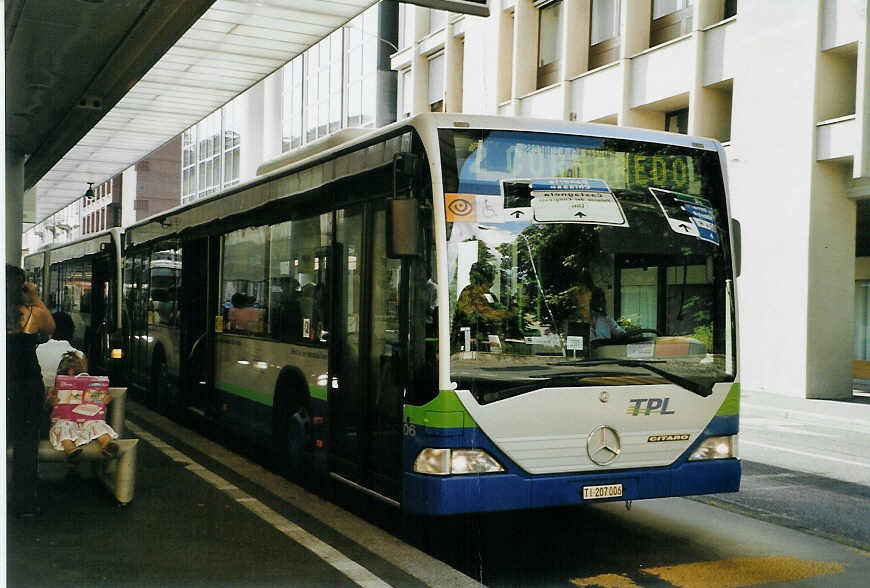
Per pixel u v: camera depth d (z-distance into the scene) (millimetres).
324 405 7867
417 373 6059
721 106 22797
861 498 8617
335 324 7703
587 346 6242
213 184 60312
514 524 7418
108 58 13781
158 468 8836
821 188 19828
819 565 6238
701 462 6527
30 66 14211
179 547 5996
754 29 21047
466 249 6059
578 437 6152
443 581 5359
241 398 10266
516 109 29172
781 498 8578
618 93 24828
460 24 32938
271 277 9414
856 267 25203
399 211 6004
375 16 38625
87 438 7043
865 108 18312
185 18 11688
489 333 6023
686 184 6754
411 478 6031
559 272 6246
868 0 18281
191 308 12477
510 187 6230
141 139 26672
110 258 17766
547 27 28688
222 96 21094
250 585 5199
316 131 45594
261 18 15305
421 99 35844
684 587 5723
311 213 8344
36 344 6840
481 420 5926
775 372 20531
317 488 8742
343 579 5336
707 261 6715
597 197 6445
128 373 16453
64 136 20422
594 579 5906
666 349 6469
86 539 6164
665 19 24062
